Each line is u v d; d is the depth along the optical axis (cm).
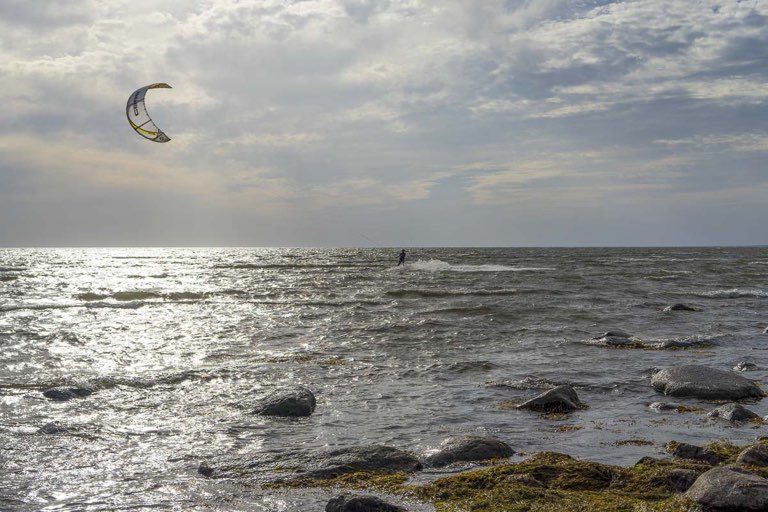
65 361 1745
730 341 2102
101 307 3300
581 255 15188
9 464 877
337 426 1099
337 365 1686
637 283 4888
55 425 1074
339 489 770
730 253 17888
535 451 938
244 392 1367
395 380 1500
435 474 830
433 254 16388
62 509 714
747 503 639
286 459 892
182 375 1533
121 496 756
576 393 1309
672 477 746
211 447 970
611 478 774
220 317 2808
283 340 2142
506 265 8800
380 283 5091
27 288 4878
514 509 674
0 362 1725
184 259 14712
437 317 2730
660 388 1390
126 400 1288
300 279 5838
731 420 1126
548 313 2831
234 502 732
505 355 1839
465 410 1212
